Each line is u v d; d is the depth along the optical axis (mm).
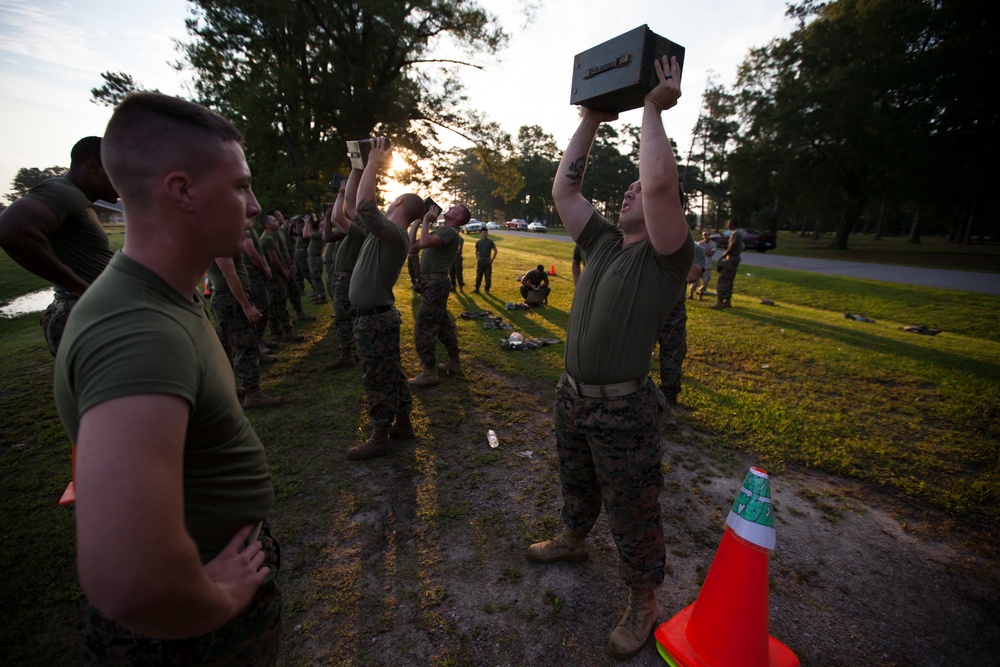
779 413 4234
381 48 19016
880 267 18438
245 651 992
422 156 21172
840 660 1919
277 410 4148
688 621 1934
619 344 1750
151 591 631
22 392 4613
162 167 759
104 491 612
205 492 871
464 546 2488
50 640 1923
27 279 14234
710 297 11508
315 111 18969
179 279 826
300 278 9703
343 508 2783
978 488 3115
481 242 10695
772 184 29250
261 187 19172
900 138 22578
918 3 21781
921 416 4305
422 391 4645
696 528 2693
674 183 1556
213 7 16984
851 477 3285
